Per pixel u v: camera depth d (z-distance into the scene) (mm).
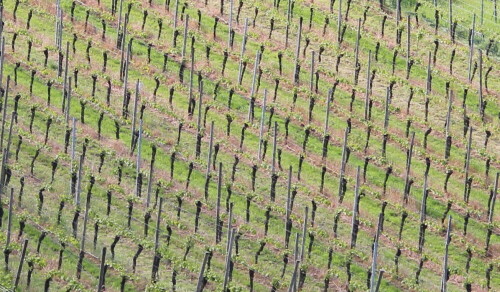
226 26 179375
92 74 163500
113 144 154375
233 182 152250
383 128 163625
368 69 166625
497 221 152750
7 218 141125
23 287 133375
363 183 155375
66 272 136000
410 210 152375
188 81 167875
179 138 157375
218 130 159625
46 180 147625
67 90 161625
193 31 176500
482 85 174750
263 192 151750
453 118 167875
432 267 145375
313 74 171375
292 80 170125
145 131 157000
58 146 153125
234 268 140625
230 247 135250
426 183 150750
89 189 146500
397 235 148875
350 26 182000
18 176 147375
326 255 144250
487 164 159375
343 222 148750
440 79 174375
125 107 160250
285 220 147625
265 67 171875
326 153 158625
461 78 175500
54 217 142750
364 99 168750
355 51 176750
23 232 139875
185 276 138125
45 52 166500
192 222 145750
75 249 139125
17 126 154625
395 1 188750
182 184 150875
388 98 163375
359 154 159500
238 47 175000
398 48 178625
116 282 136000
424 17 186875
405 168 158500
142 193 148750
